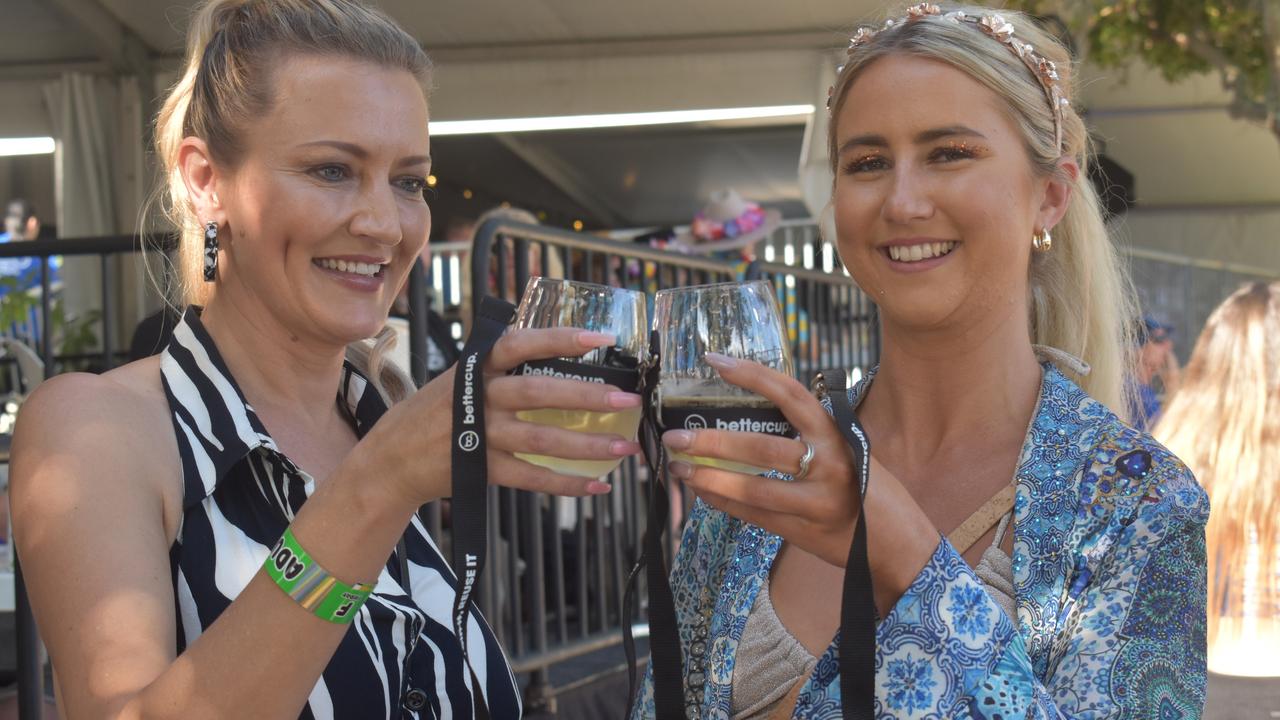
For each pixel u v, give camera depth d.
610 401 1.02
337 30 1.58
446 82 8.01
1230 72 9.06
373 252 1.60
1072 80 1.56
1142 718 1.26
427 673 1.60
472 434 1.02
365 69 1.59
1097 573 1.32
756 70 7.82
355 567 1.12
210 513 1.49
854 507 1.13
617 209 11.07
